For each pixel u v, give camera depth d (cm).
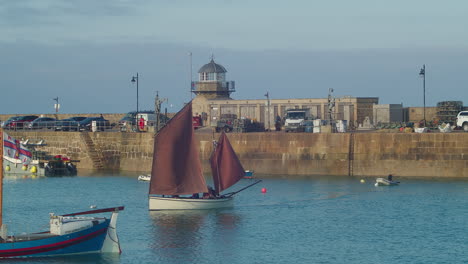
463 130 16212
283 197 13050
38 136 18638
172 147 11719
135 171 17512
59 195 13575
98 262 8762
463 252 9212
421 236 10000
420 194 13000
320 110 18762
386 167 15250
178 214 11600
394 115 18262
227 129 17400
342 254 9156
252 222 10969
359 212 11600
